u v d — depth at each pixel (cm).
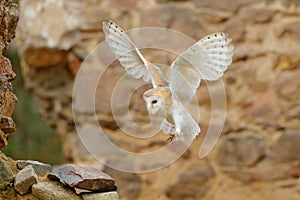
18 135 1764
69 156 1248
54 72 1210
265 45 1149
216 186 1150
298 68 1139
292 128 1136
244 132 1148
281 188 1134
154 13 1173
